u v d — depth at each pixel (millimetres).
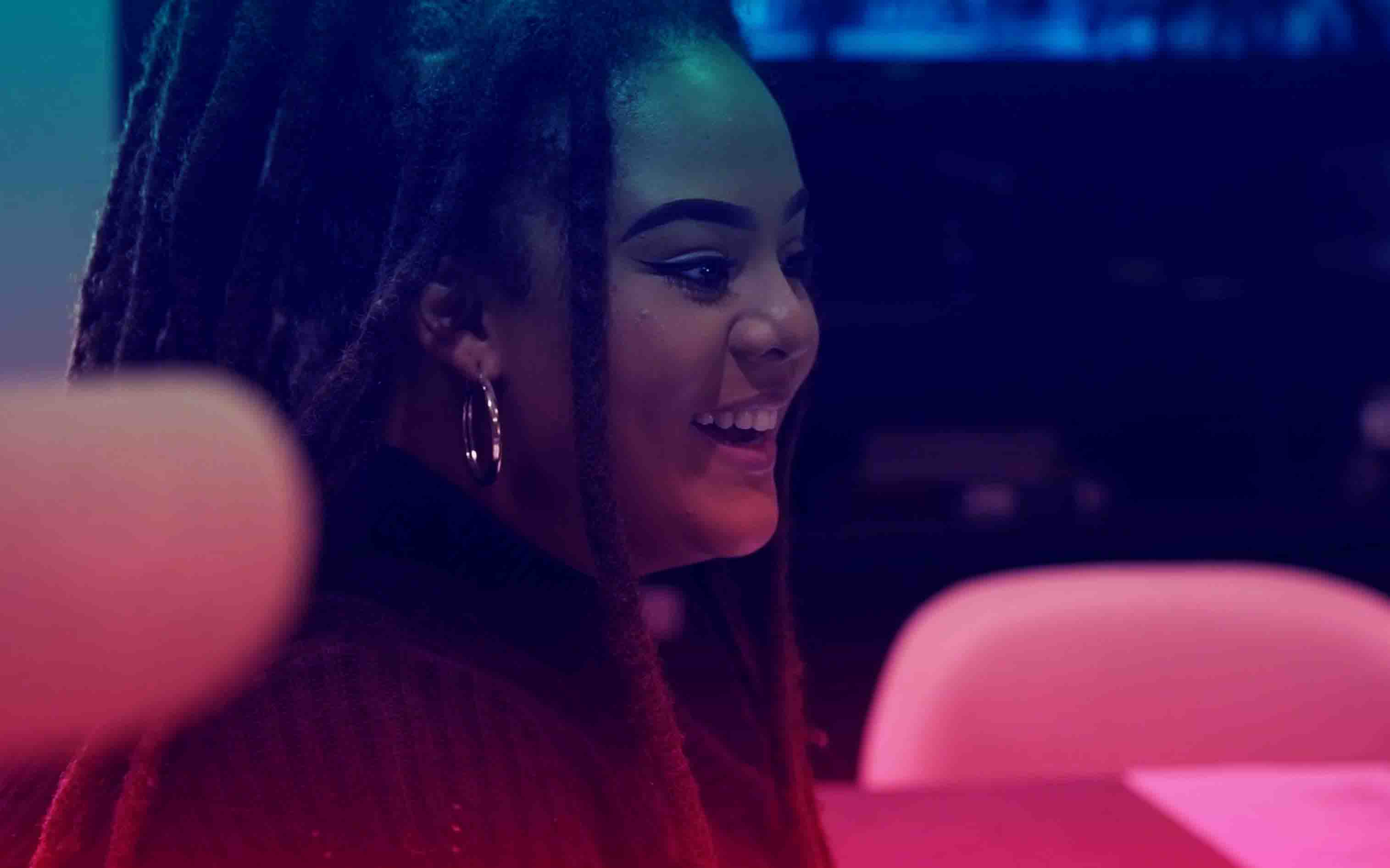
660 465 610
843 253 2936
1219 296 2979
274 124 594
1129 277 2984
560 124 578
